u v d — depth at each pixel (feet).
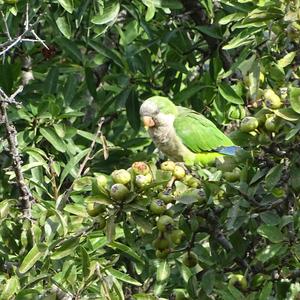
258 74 35.37
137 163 31.53
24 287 32.55
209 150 42.86
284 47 36.06
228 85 45.60
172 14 50.52
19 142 44.75
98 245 37.32
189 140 42.80
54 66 50.26
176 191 32.86
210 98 48.49
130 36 51.60
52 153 47.01
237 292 32.83
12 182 35.76
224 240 34.86
